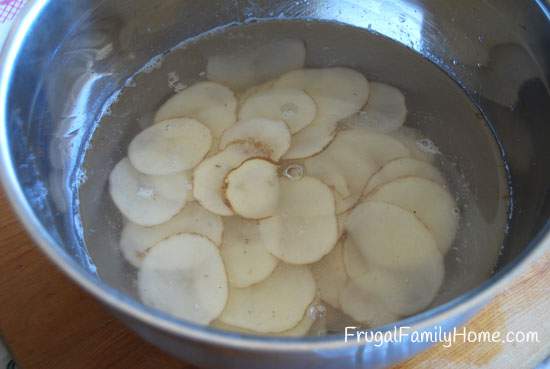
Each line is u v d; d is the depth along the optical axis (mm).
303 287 400
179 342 296
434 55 511
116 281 413
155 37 507
